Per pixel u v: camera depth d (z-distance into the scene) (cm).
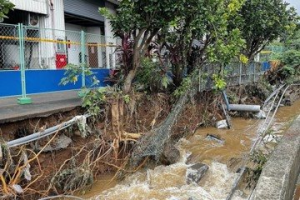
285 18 1317
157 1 624
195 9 727
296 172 356
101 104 629
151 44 827
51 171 510
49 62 948
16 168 439
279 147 360
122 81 735
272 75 1709
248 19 1214
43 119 534
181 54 885
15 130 489
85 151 571
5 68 768
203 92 998
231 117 1136
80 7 1220
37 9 977
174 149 685
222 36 872
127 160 612
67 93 761
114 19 678
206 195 528
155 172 612
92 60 980
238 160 659
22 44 611
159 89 841
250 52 1396
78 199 506
